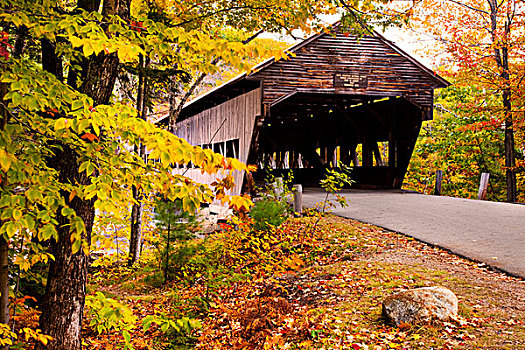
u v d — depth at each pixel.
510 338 4.28
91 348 5.71
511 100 19.61
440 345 4.32
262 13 7.18
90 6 3.90
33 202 2.90
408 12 8.02
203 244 9.61
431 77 18.27
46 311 3.89
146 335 6.01
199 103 24.11
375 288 6.23
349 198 16.12
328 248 9.05
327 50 17.22
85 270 4.00
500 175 25.00
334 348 4.61
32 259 3.47
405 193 17.92
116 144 3.05
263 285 7.64
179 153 2.53
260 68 16.17
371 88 17.72
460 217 11.04
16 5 2.89
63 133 2.90
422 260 7.41
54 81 2.78
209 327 6.03
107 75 3.91
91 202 3.96
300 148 28.77
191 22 6.11
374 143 21.55
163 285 9.35
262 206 10.26
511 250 7.47
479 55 19.73
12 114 2.87
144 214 13.53
